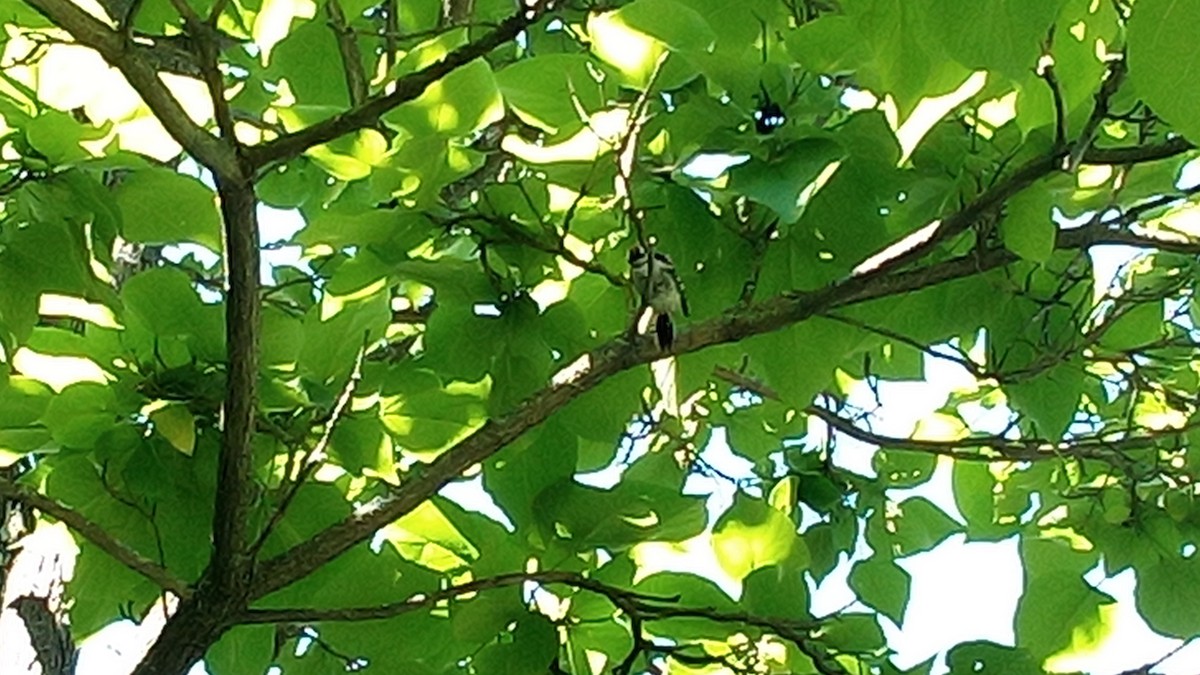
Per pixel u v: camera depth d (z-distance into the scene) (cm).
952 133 273
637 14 240
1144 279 343
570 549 271
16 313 254
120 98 283
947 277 278
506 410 281
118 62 210
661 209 269
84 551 286
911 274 278
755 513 311
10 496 254
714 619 270
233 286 240
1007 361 311
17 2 270
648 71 251
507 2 374
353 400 287
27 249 253
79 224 260
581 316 284
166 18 300
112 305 262
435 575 280
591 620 283
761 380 370
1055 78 221
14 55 283
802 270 276
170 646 262
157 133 291
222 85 225
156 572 261
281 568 264
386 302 281
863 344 328
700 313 279
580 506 263
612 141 258
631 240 292
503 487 283
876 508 389
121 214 267
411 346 349
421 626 285
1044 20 141
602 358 272
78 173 262
